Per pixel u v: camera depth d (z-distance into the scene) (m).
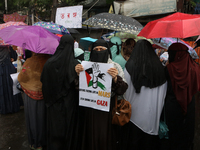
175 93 2.32
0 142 3.14
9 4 7.10
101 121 2.25
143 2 6.79
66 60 2.30
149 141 2.46
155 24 2.23
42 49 2.47
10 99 4.15
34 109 2.69
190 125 2.38
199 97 5.74
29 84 2.64
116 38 3.23
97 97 2.15
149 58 2.35
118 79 2.15
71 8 5.25
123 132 2.54
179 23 2.08
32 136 2.78
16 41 2.46
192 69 2.32
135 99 2.39
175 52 2.40
